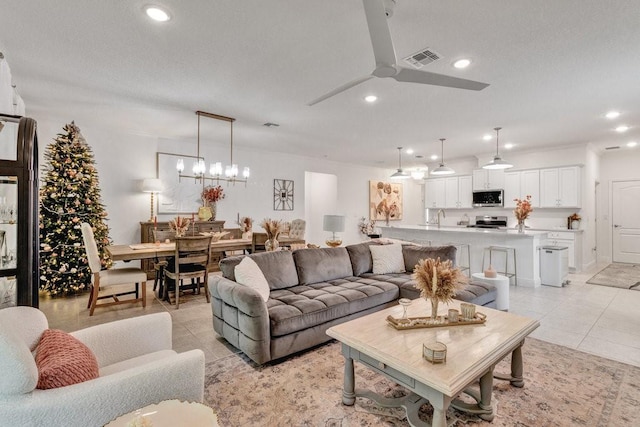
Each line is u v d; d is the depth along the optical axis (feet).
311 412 6.45
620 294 15.29
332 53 9.00
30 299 6.36
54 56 9.21
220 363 8.48
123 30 7.89
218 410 6.48
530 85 11.18
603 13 7.09
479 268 18.70
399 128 17.11
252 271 9.65
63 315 12.19
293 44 8.52
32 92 12.01
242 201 22.81
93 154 17.19
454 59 9.26
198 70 10.11
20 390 3.42
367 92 11.91
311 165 26.84
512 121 15.72
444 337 6.56
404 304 7.40
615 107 13.58
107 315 12.21
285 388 7.30
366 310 10.52
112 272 12.91
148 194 19.04
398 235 22.45
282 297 9.84
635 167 23.25
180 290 15.31
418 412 6.38
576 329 10.84
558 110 13.97
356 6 6.89
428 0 6.63
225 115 14.87
